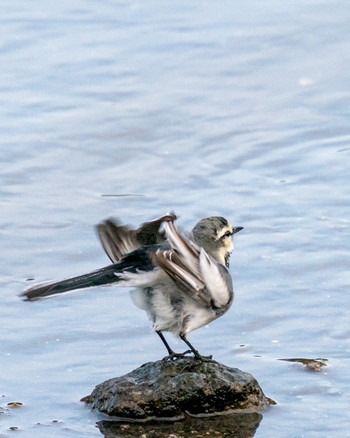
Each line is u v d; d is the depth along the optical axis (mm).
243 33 22328
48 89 20641
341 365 12250
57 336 13156
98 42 22266
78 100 20234
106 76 21031
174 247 10820
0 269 15008
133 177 17844
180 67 21297
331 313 13453
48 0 24109
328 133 18922
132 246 11758
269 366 12266
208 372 11406
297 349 12656
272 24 22609
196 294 10984
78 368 12375
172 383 11258
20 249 15633
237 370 11516
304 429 10867
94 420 11211
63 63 21500
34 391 11844
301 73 20906
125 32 22656
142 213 16594
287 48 21750
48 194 17328
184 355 11938
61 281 11195
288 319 13375
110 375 12188
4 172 17984
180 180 17656
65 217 16594
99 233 11680
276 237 15602
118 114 19688
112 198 17156
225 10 23359
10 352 12742
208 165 18109
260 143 18672
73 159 18453
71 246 15727
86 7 23828
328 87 20391
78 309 13875
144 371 11625
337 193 16891
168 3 23859
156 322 11500
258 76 20875
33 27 22922
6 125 19422
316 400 11477
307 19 22750
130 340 13070
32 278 14750
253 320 13398
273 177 17578
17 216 16625
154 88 20562
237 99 20156
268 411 11297
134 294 11555
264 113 19656
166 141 18922
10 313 13750
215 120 19469
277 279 14406
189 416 11211
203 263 10914
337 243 15281
